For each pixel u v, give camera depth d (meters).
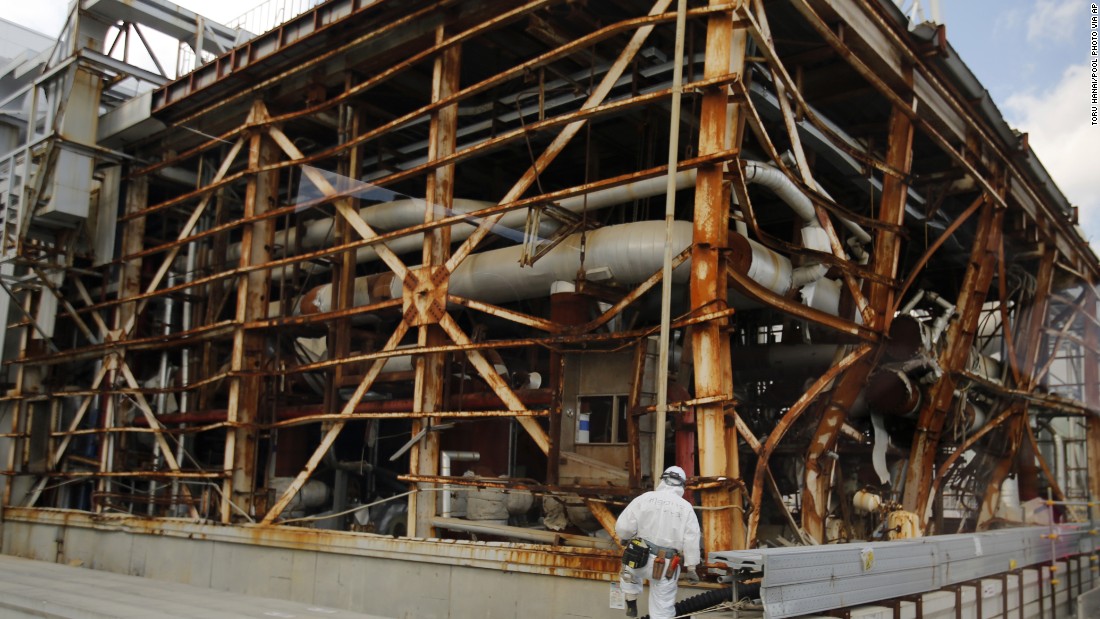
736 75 10.28
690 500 10.71
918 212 19.02
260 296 16.81
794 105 14.33
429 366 13.57
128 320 19.80
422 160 17.80
